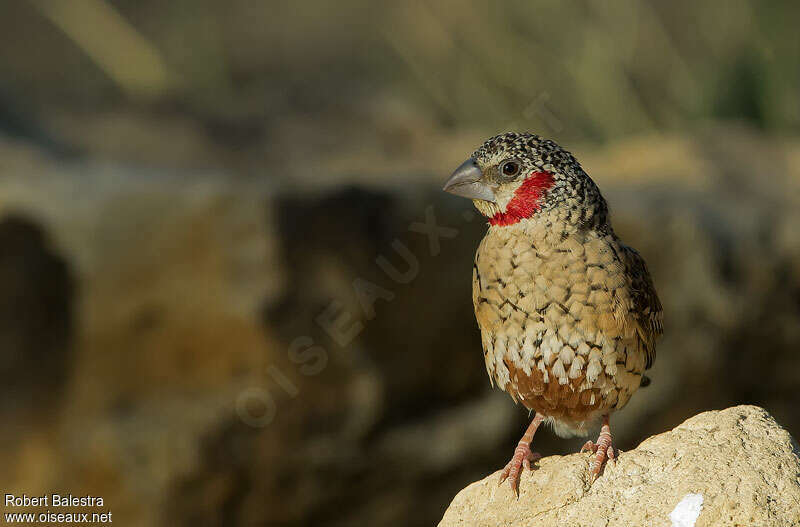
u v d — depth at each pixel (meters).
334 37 30.61
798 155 19.38
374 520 12.81
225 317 12.12
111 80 25.80
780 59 22.77
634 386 6.87
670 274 14.36
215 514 12.23
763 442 5.61
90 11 24.05
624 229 14.27
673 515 5.46
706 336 14.34
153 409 12.17
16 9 29.95
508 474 6.19
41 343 12.20
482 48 23.31
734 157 18.92
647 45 23.89
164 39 27.22
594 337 6.56
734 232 15.07
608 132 21.55
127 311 12.16
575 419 7.00
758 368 14.83
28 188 12.31
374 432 12.56
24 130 16.16
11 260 12.14
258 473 12.27
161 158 16.75
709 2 25.06
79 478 12.12
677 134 20.80
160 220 12.20
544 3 23.73
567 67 22.62
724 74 22.56
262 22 30.98
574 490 5.87
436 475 12.94
